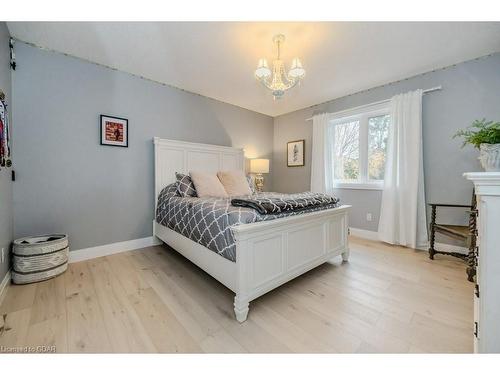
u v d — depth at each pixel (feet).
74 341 4.04
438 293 5.79
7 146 5.96
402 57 7.77
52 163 7.36
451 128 8.43
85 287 6.01
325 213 6.89
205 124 11.55
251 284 4.91
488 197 2.73
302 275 6.88
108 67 8.44
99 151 8.30
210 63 8.20
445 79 8.50
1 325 4.44
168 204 8.46
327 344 4.06
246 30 6.32
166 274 6.87
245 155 13.43
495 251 2.72
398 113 9.40
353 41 6.82
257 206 5.33
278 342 4.10
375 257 8.32
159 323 4.59
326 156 11.88
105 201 8.48
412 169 9.05
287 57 7.72
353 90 10.68
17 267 6.04
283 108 13.44
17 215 6.76
